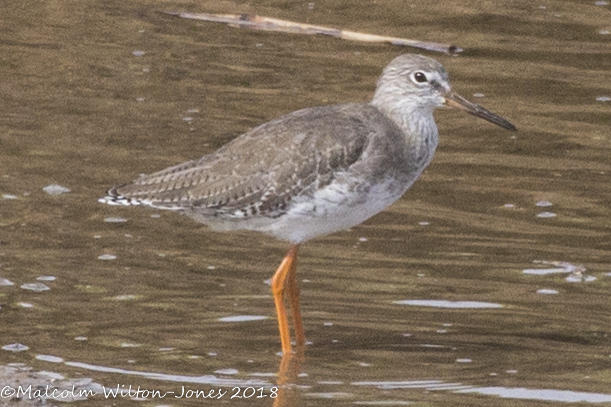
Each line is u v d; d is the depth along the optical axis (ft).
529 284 40.70
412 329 37.78
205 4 66.18
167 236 43.57
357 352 36.14
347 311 38.86
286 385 33.88
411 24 64.95
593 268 41.88
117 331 36.60
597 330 37.73
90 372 33.88
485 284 40.68
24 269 40.09
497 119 39.60
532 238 44.21
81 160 48.57
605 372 35.01
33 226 43.16
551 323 38.17
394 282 40.73
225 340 36.65
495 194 47.85
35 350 34.96
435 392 33.68
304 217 37.09
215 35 62.39
